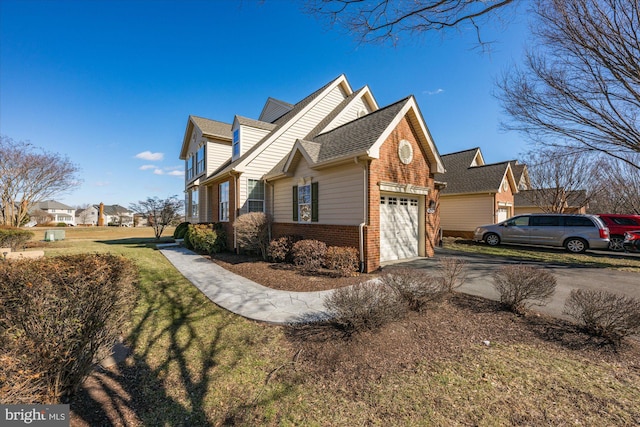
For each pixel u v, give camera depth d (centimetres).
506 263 947
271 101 1938
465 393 281
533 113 845
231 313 509
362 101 1424
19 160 2144
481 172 1820
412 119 955
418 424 242
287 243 945
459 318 465
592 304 409
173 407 270
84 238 2100
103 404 271
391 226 948
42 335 244
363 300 403
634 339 394
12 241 1224
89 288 284
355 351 360
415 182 973
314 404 272
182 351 375
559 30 686
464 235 1778
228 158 1695
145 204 1825
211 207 1661
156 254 1198
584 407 259
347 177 862
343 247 826
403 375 313
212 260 1055
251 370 330
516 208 2516
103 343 308
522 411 255
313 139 1195
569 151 884
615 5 615
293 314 493
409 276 495
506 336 406
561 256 1099
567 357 349
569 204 2089
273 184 1256
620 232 1292
